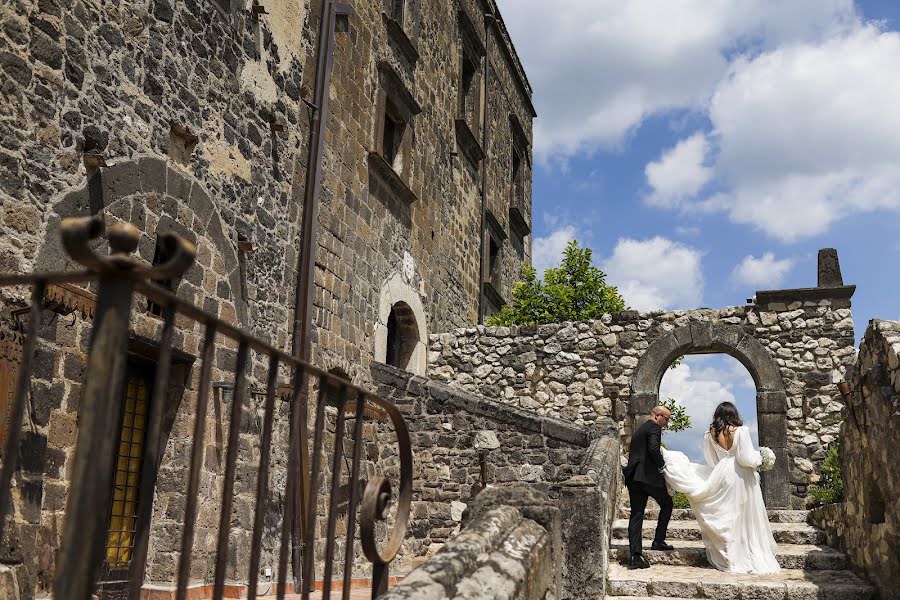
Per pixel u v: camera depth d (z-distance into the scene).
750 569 6.60
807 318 11.91
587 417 12.45
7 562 5.07
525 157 21.36
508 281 19.19
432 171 14.43
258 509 2.27
